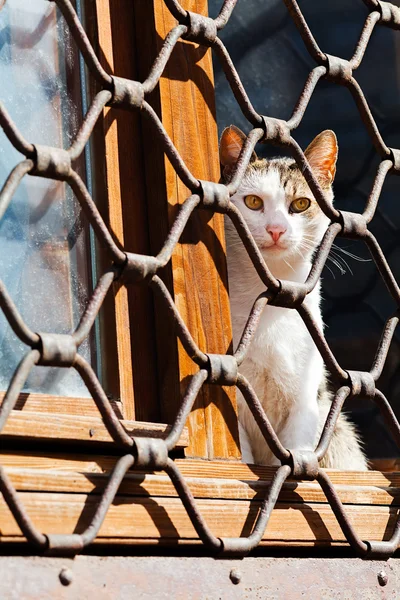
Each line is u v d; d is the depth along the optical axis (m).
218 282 2.06
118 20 2.08
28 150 1.57
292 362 3.30
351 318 4.95
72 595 1.52
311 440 3.31
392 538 2.12
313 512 2.02
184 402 1.75
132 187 2.03
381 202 4.93
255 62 4.80
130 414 1.90
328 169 3.74
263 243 3.44
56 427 1.69
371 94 4.86
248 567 1.83
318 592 1.93
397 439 2.18
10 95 1.92
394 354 4.89
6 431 1.61
